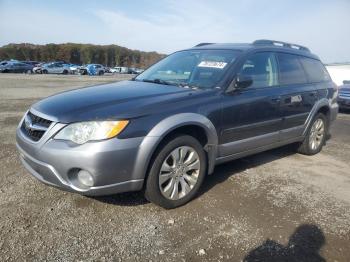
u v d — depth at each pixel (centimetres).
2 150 526
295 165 526
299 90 514
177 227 326
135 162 320
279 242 310
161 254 285
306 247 304
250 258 285
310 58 579
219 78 411
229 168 494
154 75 475
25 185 400
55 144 312
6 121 750
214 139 386
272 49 493
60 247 287
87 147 303
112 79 2906
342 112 1189
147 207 362
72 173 312
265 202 387
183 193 366
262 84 459
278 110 473
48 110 339
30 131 343
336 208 382
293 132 521
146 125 324
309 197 407
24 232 306
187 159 368
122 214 345
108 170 308
